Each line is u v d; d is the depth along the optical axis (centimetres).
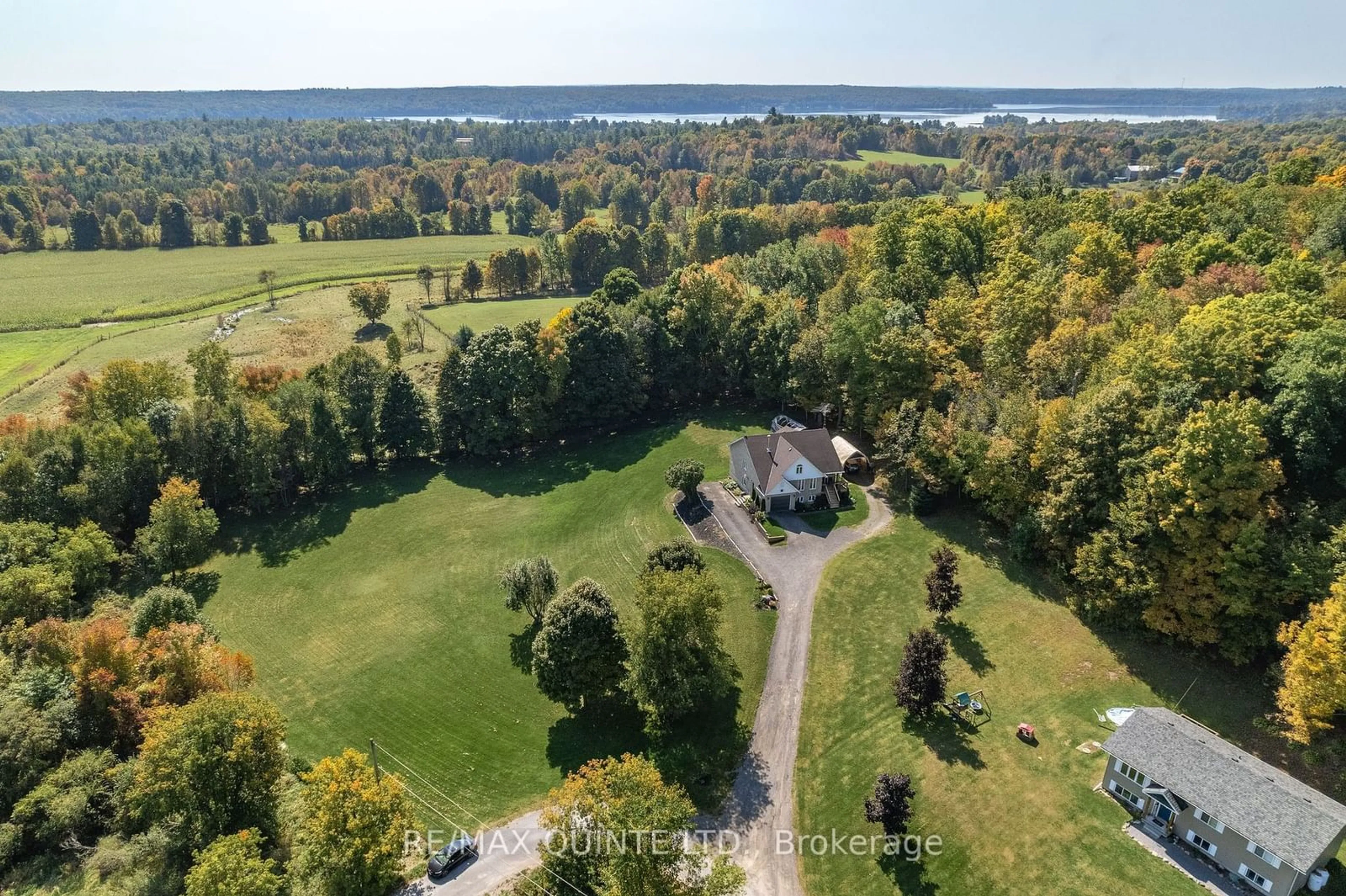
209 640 5366
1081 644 5506
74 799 4175
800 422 9356
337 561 7319
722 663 5178
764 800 4588
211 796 4125
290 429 8262
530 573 5928
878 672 5484
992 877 3991
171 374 9444
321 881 3806
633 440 9462
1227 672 5094
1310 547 4775
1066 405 6119
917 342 7831
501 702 5491
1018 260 8688
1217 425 4994
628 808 3719
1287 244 8481
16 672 4978
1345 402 5106
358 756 4172
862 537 7044
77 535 6606
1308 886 3694
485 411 9094
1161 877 3903
